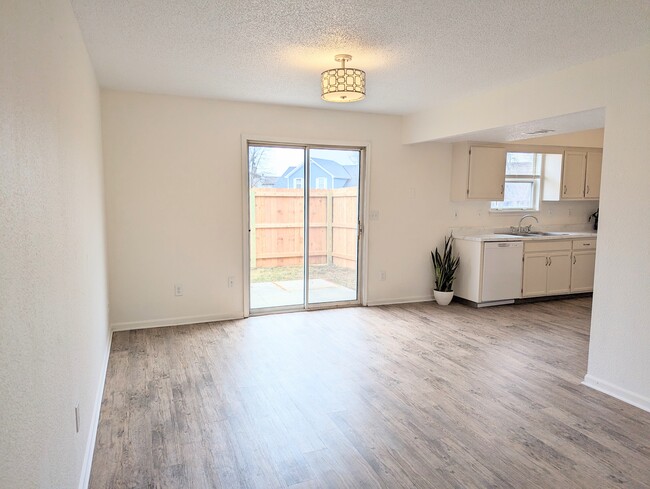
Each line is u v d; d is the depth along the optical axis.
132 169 4.57
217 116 4.84
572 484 2.22
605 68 3.25
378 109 5.30
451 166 6.12
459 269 6.02
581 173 6.59
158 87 4.31
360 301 5.84
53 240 1.63
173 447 2.52
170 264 4.80
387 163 5.74
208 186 4.87
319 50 3.21
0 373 0.97
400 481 2.23
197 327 4.80
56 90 1.80
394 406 3.04
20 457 1.12
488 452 2.50
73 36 2.44
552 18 2.60
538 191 6.71
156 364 3.75
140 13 2.56
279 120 5.11
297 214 5.41
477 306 5.77
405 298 6.04
